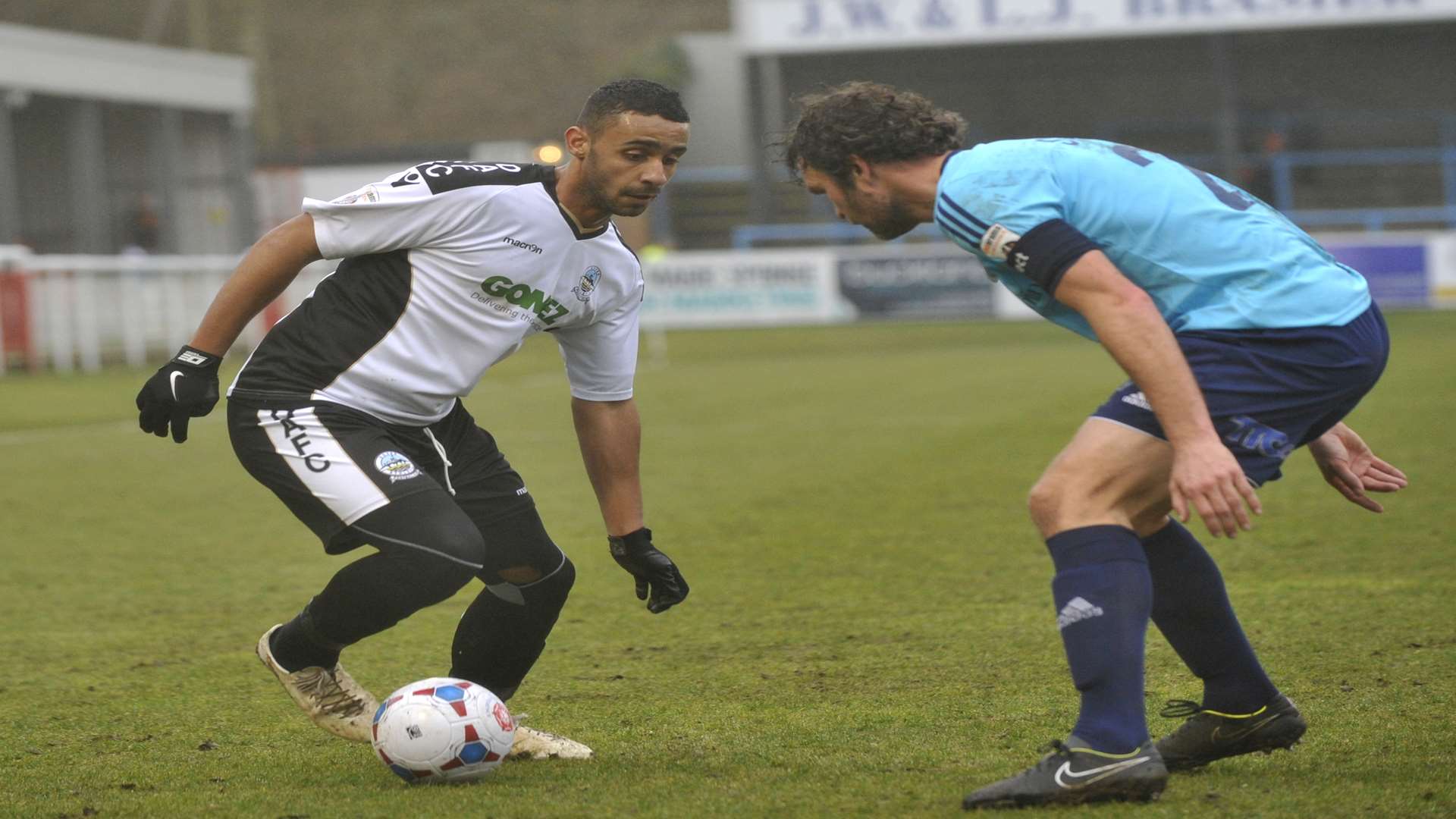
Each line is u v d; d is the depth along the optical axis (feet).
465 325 26.48
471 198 25.85
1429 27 221.87
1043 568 47.06
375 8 342.44
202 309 173.06
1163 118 226.79
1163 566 24.81
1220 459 21.29
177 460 84.07
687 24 335.88
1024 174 22.62
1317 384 22.67
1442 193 229.25
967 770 25.48
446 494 26.21
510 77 328.70
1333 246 194.49
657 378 136.87
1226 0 206.69
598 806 23.61
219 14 330.13
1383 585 42.09
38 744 29.32
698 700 32.04
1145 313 21.68
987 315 204.44
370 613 25.67
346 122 321.52
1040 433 85.87
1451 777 24.18
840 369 142.20
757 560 50.16
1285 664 33.09
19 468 80.59
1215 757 25.23
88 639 40.29
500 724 25.53
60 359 154.30
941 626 39.11
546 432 94.58
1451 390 99.45
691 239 243.40
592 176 25.99
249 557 53.78
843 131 23.50
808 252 208.03
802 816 22.77
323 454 25.80
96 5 322.55
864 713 30.27
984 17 208.95
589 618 41.65
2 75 191.42
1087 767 22.35
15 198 204.54
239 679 35.37
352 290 26.43
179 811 24.08
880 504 62.13
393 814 23.50
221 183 231.09
